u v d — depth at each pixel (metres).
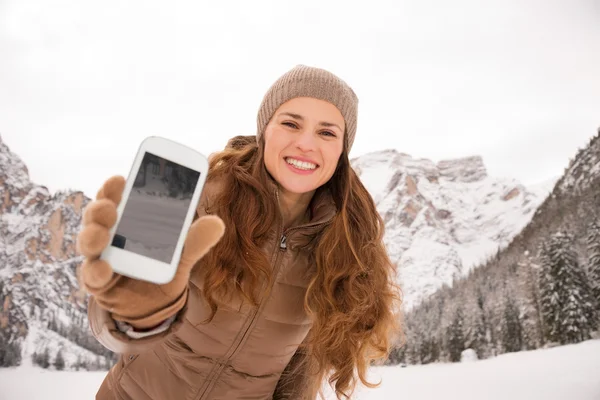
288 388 1.78
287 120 1.47
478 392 11.90
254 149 1.66
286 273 1.51
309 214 1.71
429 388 12.42
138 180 0.78
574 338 20.73
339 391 1.72
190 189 0.81
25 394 13.63
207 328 1.42
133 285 0.80
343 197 1.68
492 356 21.91
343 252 1.64
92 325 0.87
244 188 1.51
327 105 1.49
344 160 1.68
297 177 1.45
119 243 0.75
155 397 1.45
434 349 22.81
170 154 0.81
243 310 1.43
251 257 1.42
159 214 0.79
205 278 1.39
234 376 1.49
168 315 0.83
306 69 1.54
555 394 11.45
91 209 0.69
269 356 1.52
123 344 0.83
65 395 13.70
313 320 1.60
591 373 13.45
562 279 21.64
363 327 1.72
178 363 1.45
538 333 21.89
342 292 1.64
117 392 1.51
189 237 0.79
